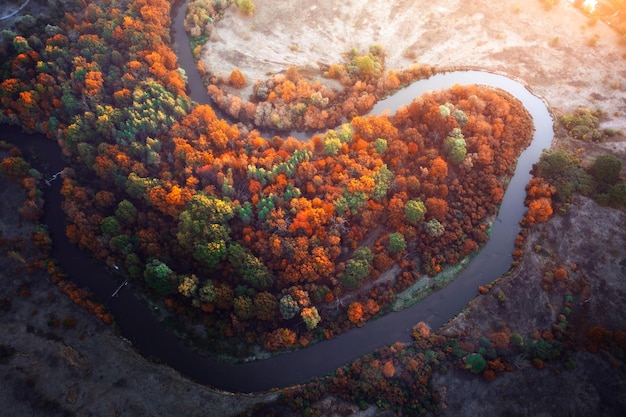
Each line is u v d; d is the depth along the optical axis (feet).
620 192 426.51
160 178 444.96
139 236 410.31
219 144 456.04
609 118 505.66
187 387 372.58
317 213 405.59
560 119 507.30
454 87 503.20
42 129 475.72
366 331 398.62
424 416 353.51
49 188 456.86
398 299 411.13
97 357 377.30
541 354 368.48
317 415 353.72
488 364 367.66
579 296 397.39
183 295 395.96
